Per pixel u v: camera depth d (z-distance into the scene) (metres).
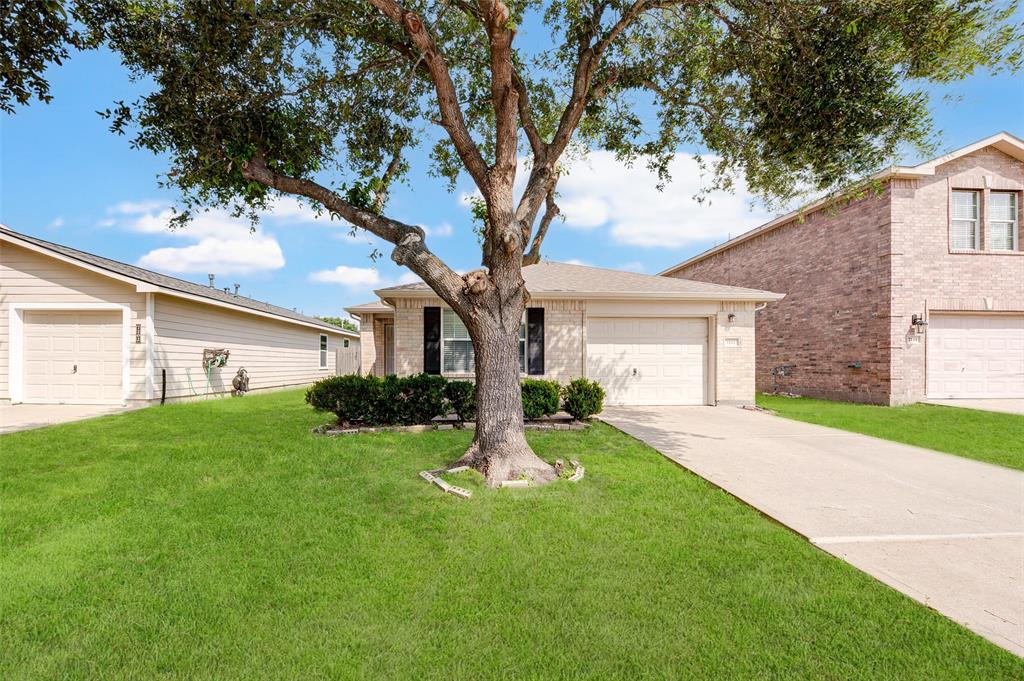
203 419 9.07
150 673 2.30
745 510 4.42
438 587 3.06
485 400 5.50
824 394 13.89
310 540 3.73
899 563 3.38
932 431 8.38
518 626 2.65
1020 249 12.31
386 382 8.33
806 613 2.77
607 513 4.29
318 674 2.28
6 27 4.64
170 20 5.25
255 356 16.39
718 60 6.97
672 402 11.80
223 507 4.38
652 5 6.16
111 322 10.94
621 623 2.68
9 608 2.79
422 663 2.35
